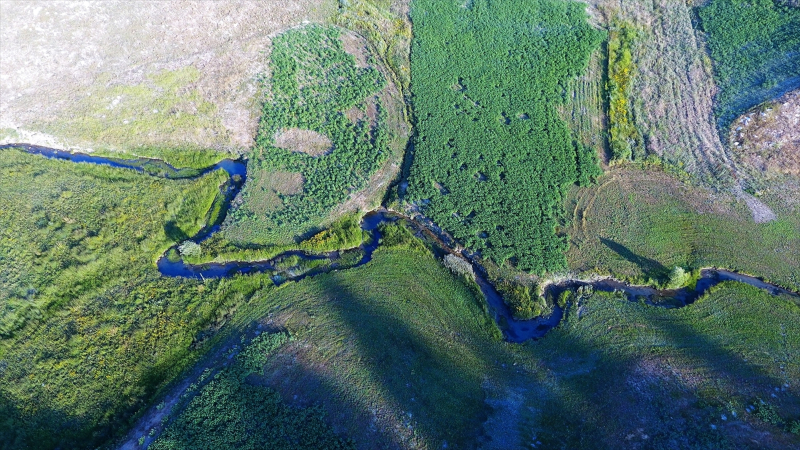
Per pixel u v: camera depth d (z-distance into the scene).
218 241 34.00
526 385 28.09
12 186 36.00
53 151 38.97
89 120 39.50
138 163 38.72
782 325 29.38
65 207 35.00
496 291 32.09
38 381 27.75
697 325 29.64
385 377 28.45
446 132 39.25
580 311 30.77
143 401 27.42
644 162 37.28
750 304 30.28
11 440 25.78
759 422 25.25
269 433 25.91
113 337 29.58
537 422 26.61
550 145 38.44
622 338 29.48
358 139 39.19
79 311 30.58
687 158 37.12
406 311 31.23
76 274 31.72
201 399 26.89
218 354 29.38
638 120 39.53
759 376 27.36
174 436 25.62
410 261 33.47
